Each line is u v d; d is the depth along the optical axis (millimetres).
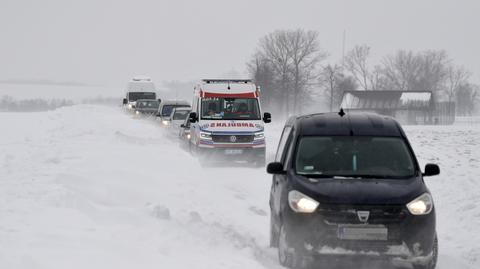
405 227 12094
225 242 14000
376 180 13062
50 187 17250
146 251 11711
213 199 19719
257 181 27297
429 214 12367
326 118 14789
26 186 17516
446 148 50625
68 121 60000
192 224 14805
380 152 13875
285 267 12812
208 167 33031
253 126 33844
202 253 12531
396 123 14703
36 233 12055
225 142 33406
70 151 27469
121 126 52000
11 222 12961
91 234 12438
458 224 18078
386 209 12148
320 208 12227
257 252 13961
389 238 12086
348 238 12055
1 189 17031
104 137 37750
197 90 36062
